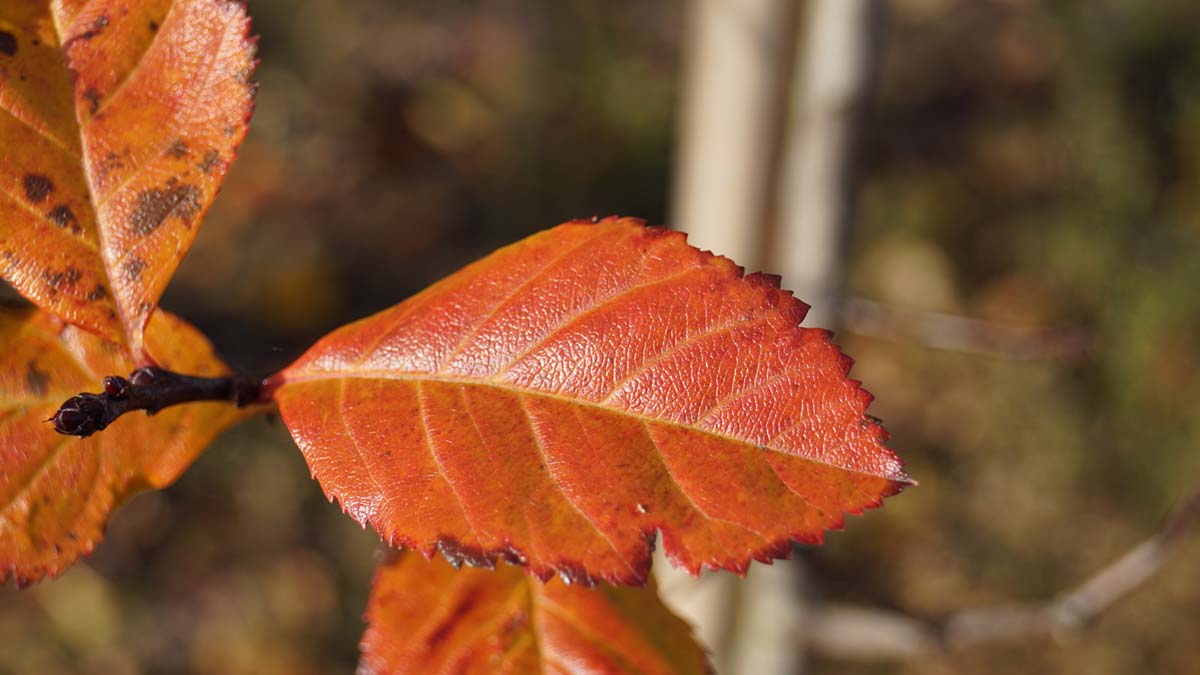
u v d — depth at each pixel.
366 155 1.38
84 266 0.27
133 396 0.26
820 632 0.48
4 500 0.27
